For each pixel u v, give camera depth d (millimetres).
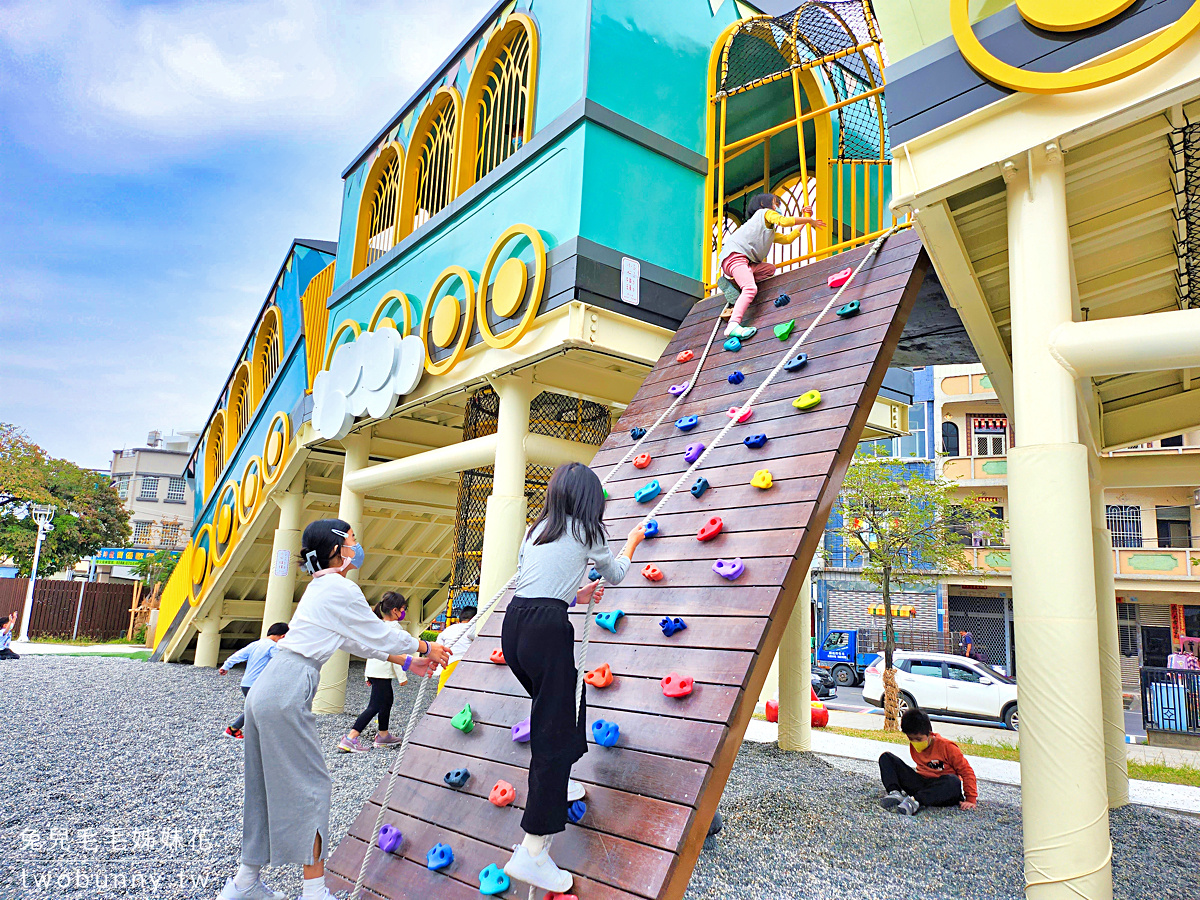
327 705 10305
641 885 2959
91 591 28688
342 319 11195
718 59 8320
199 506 16641
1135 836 6078
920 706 15820
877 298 5402
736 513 4477
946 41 4543
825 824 5918
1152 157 4578
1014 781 8016
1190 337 3934
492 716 4340
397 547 14500
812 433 4660
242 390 15562
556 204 7156
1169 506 24531
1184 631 23562
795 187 9977
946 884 4676
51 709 9828
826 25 8305
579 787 3391
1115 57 3920
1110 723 7133
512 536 7250
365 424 9969
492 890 3225
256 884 3500
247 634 17578
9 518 33438
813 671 23609
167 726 9070
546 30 7883
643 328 7137
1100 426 8305
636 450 5746
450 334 8133
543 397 9242
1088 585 4000
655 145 7496
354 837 4086
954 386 26219
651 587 4367
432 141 10148
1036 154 4238
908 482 15305
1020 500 4215
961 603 26000
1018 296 4383
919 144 4605
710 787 3223
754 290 6219
